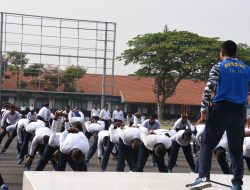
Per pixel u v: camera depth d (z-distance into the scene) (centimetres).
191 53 4884
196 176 698
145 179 665
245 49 5206
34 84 3158
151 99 5716
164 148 1033
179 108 5872
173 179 669
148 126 1406
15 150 1823
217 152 1042
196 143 1186
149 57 5109
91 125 1509
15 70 3141
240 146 570
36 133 1134
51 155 1037
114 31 3136
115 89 5847
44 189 582
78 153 931
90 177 672
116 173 713
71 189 584
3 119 1678
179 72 5078
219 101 554
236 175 573
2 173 1255
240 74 556
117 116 2478
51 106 4003
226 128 561
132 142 1102
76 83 3192
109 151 1251
